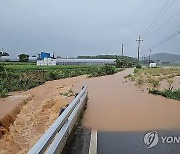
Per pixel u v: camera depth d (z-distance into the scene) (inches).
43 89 1005.2
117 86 871.1
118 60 3659.0
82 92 404.2
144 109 433.4
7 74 1453.0
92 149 235.1
